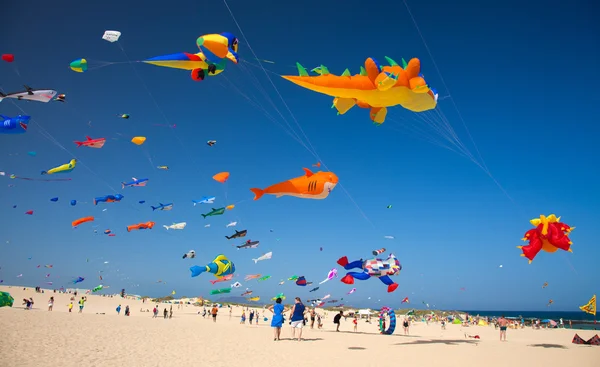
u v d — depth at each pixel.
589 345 14.77
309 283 19.31
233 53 7.79
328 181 8.48
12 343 9.04
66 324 14.90
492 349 12.44
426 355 10.65
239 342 12.45
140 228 16.98
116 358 8.25
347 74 8.16
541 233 11.80
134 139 13.25
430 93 8.48
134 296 67.81
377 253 14.34
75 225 16.12
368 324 37.22
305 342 13.02
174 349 10.20
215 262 14.48
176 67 7.71
